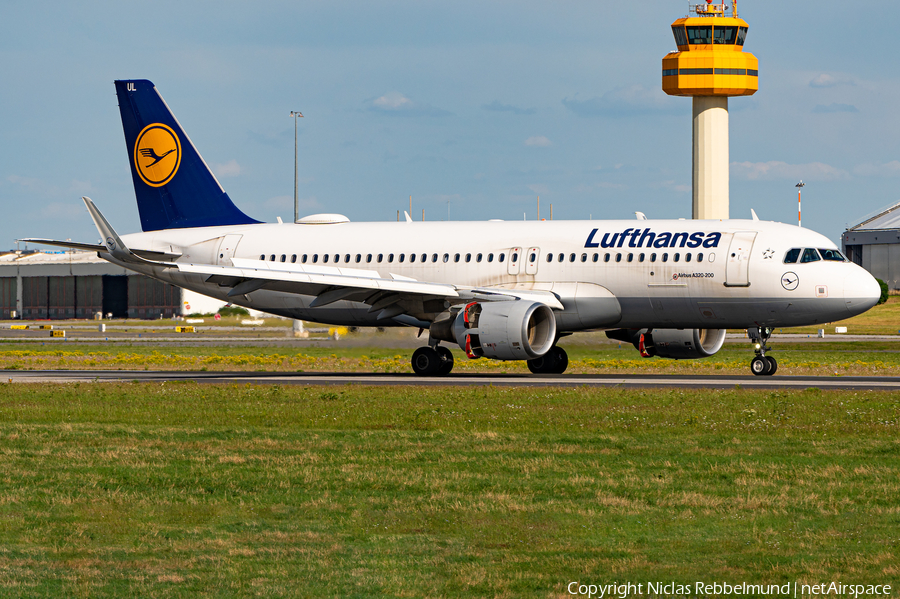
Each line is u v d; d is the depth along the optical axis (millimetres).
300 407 100125
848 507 56688
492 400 103500
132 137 167875
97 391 117438
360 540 51500
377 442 78875
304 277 135000
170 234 165375
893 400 99375
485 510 56688
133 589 44500
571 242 139375
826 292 126812
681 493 60062
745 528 52875
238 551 49750
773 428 83250
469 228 148500
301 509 57656
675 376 135375
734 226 134000
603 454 72938
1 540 51750
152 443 79750
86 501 59719
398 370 158250
